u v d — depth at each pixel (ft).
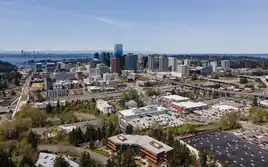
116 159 504.84
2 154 460.55
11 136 654.12
